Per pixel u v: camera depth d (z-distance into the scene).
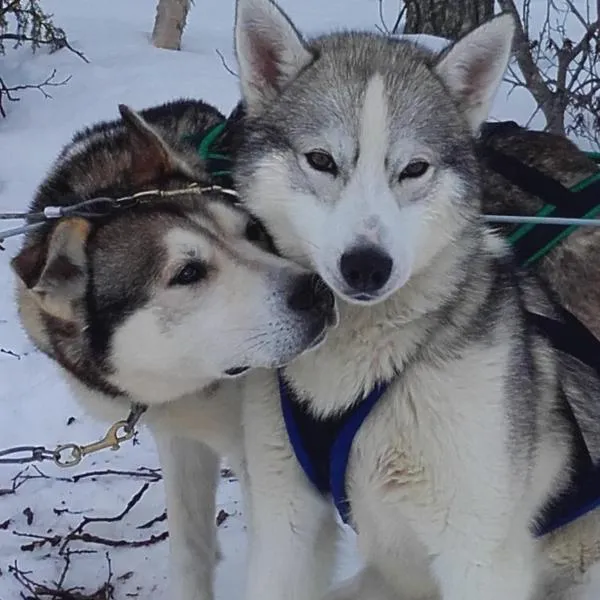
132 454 1.68
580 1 3.68
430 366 1.11
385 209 1.08
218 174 1.25
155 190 1.22
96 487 1.60
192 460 1.37
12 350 1.90
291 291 1.14
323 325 1.12
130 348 1.20
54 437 1.71
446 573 1.17
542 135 1.42
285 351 1.14
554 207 1.31
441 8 2.89
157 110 1.39
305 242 1.12
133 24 3.77
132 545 1.48
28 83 2.99
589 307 1.33
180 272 1.17
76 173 1.28
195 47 3.49
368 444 1.15
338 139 1.10
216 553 1.42
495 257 1.18
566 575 1.34
